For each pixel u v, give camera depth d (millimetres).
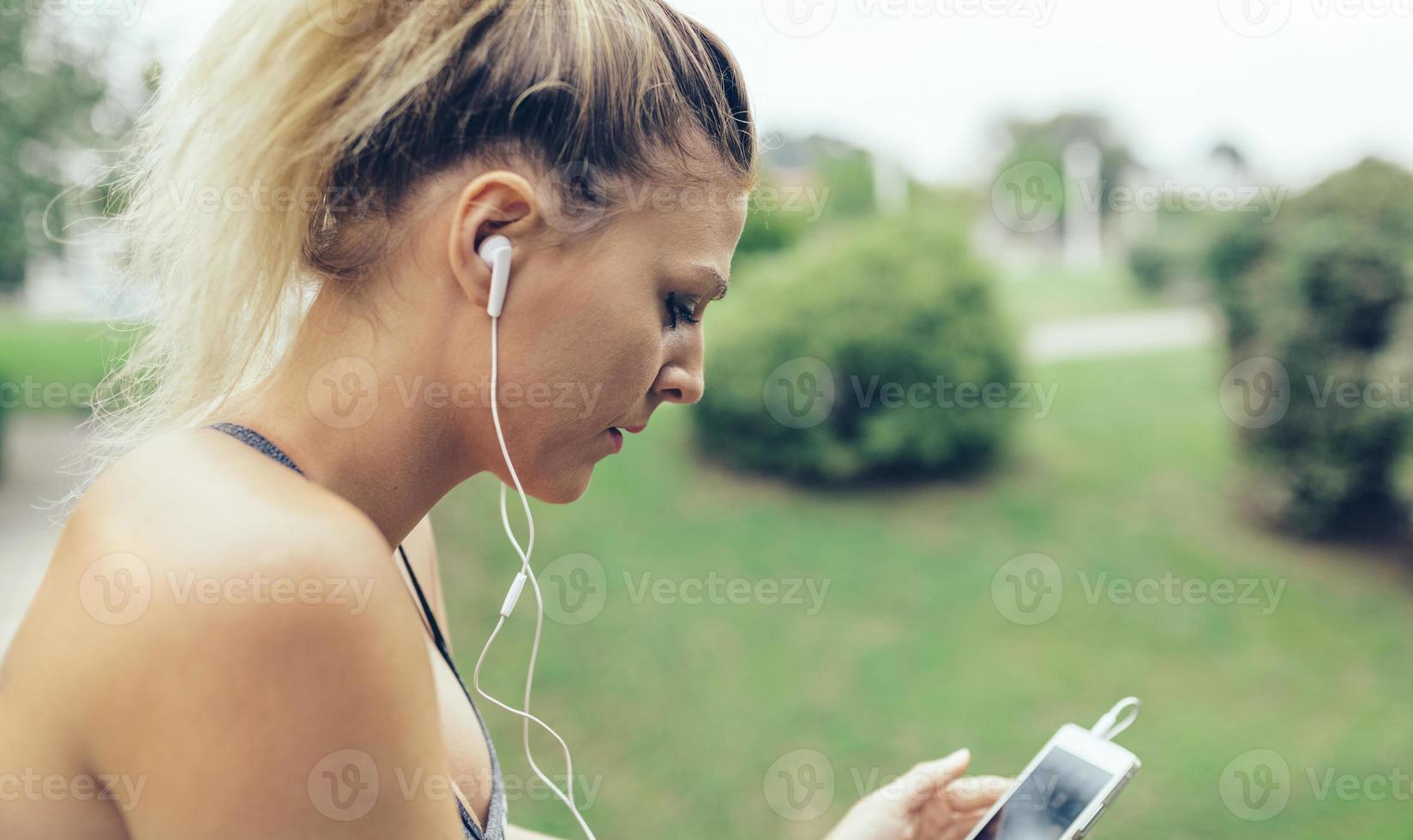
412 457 722
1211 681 4293
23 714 612
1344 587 5148
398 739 589
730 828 3326
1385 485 5664
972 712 4051
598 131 678
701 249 732
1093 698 4160
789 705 4094
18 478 6109
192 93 716
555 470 749
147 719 566
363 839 577
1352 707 4078
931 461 6547
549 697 4156
